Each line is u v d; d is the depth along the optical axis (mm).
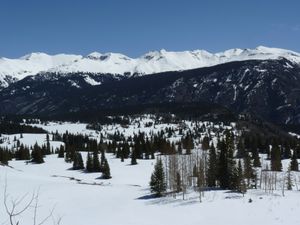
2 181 93125
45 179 109875
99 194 86938
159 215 64125
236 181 79562
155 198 79312
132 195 85125
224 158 84125
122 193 88500
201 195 74625
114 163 162875
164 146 180000
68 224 58438
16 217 57062
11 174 109125
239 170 80500
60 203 75688
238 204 63500
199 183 82188
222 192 76625
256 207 60125
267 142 182125
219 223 54656
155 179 82250
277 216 53875
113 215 66062
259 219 53719
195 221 57875
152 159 172750
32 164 168500
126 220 62281
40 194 81562
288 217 53156
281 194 71312
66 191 88312
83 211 69688
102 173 139375
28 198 75250
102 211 69625
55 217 62344
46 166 162375
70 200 79375
